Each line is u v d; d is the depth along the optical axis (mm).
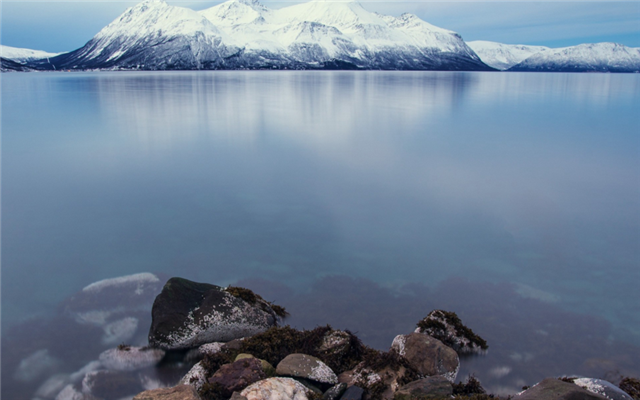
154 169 15633
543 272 8016
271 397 4188
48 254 8539
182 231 9766
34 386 5004
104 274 7754
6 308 6621
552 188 13328
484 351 5754
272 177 14492
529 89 70688
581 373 5395
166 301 5934
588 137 23156
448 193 12719
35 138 22250
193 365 5379
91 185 13531
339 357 5367
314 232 9711
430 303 6902
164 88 67625
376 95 56062
